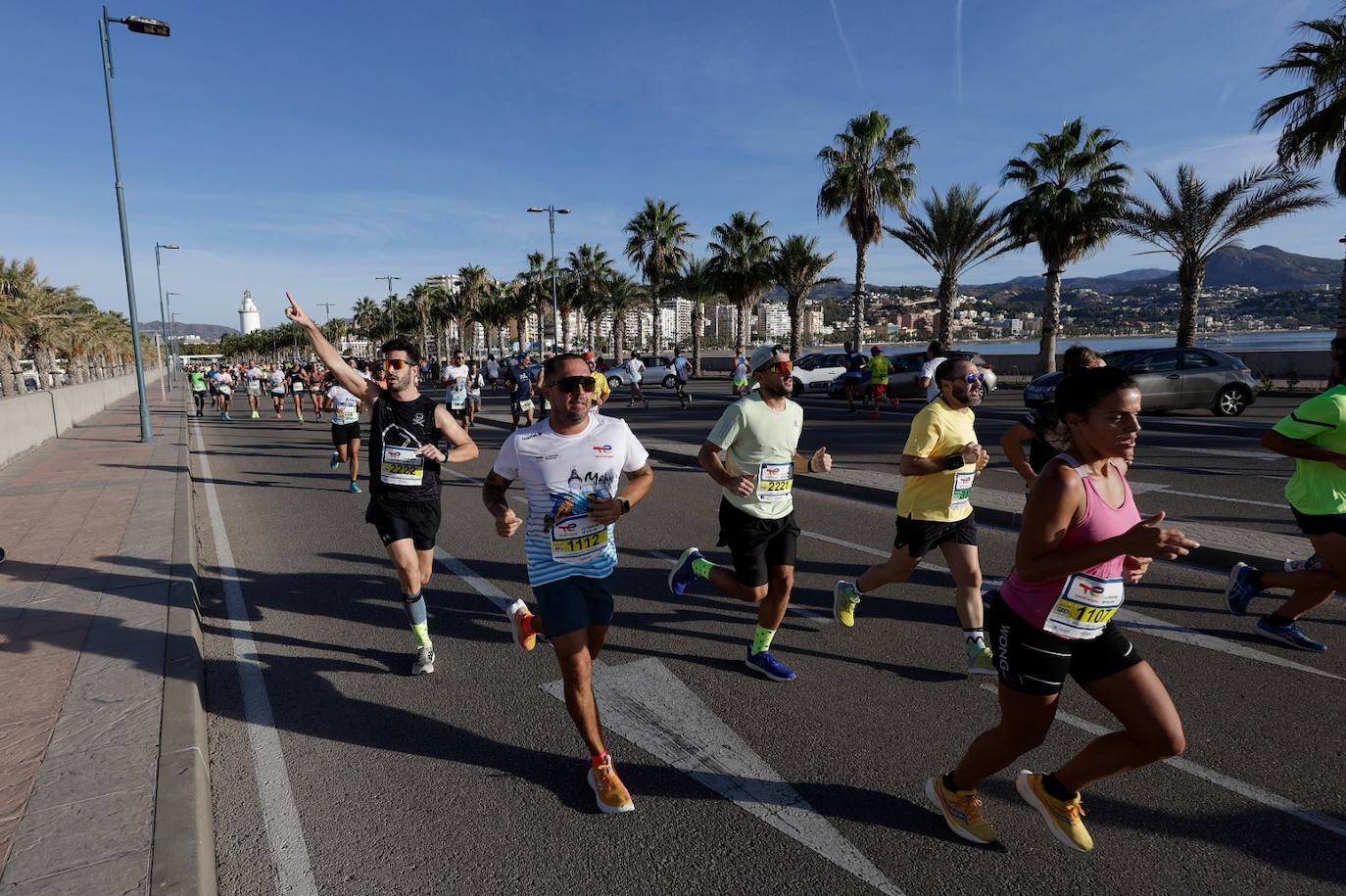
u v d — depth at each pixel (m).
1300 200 22.28
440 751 3.45
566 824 2.89
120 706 3.59
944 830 2.79
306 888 2.57
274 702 3.96
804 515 8.22
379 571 6.44
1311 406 3.91
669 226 45.03
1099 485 2.22
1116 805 2.91
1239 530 6.58
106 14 16.02
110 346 52.75
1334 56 16.53
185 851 2.52
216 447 16.55
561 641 2.94
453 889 2.55
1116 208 25.23
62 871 2.42
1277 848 2.63
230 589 5.95
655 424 18.98
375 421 4.31
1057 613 2.31
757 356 3.79
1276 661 4.15
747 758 3.33
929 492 4.12
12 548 6.76
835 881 2.54
